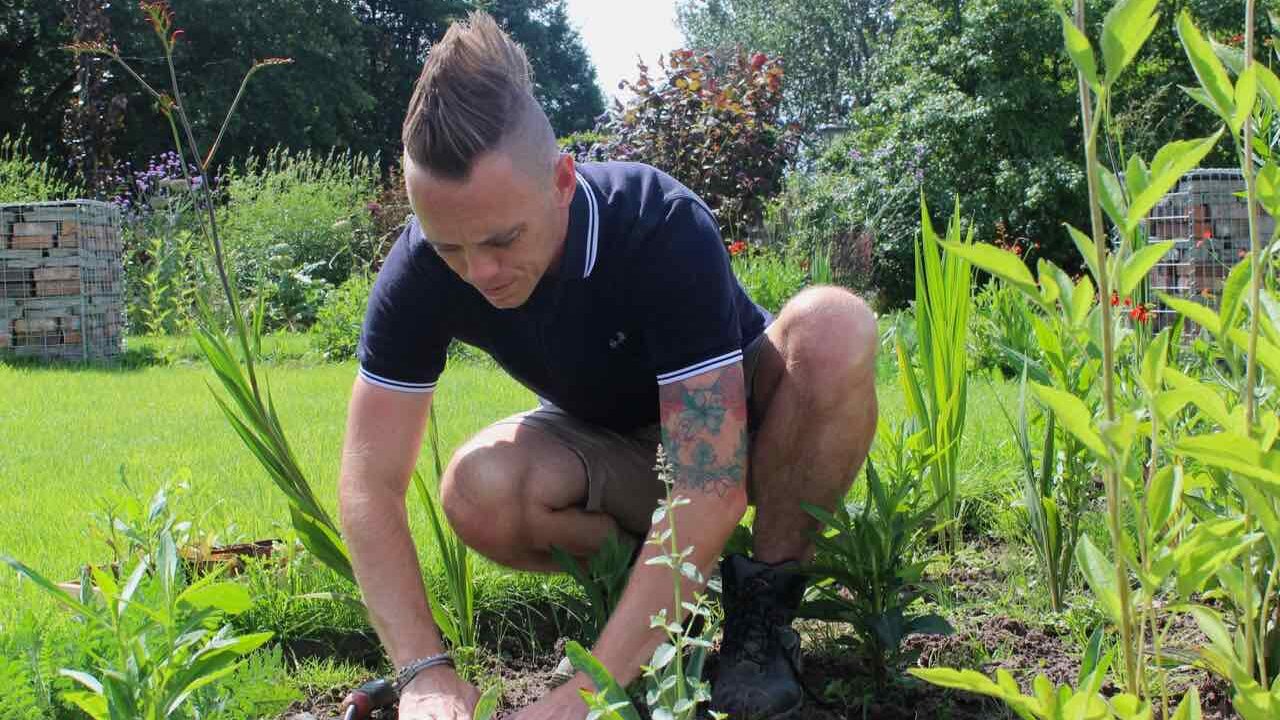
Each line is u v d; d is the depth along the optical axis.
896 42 20.98
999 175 18.09
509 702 2.41
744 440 2.08
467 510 2.49
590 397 2.44
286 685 2.37
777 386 2.46
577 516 2.54
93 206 10.29
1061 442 2.95
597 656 1.91
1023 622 2.76
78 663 1.99
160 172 14.57
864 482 3.60
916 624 2.25
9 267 10.00
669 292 2.04
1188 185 8.37
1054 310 1.05
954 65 19.09
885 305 17.17
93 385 7.75
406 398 2.24
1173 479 1.10
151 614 1.65
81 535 3.38
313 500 2.47
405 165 1.84
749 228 12.48
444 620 2.50
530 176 1.83
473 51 1.79
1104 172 1.03
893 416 5.21
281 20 28.22
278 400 6.77
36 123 26.62
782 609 2.29
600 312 2.15
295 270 13.38
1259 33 6.73
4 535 3.48
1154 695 2.19
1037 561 3.12
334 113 30.78
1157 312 7.27
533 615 2.90
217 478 4.26
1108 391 1.02
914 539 2.91
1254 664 1.72
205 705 1.85
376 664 2.66
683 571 1.56
